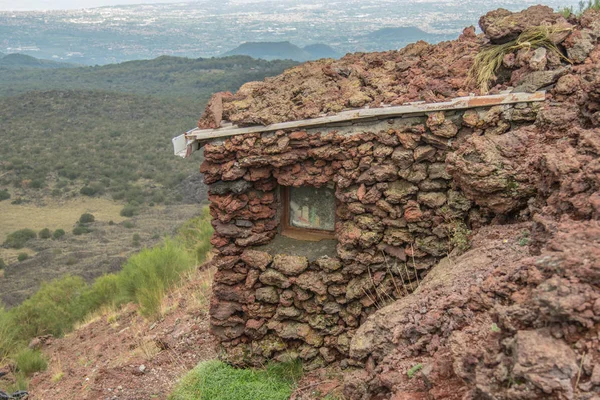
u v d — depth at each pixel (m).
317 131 5.73
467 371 3.38
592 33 5.69
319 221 6.22
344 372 5.78
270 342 6.19
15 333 12.15
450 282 4.45
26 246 48.16
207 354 7.14
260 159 5.83
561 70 5.33
